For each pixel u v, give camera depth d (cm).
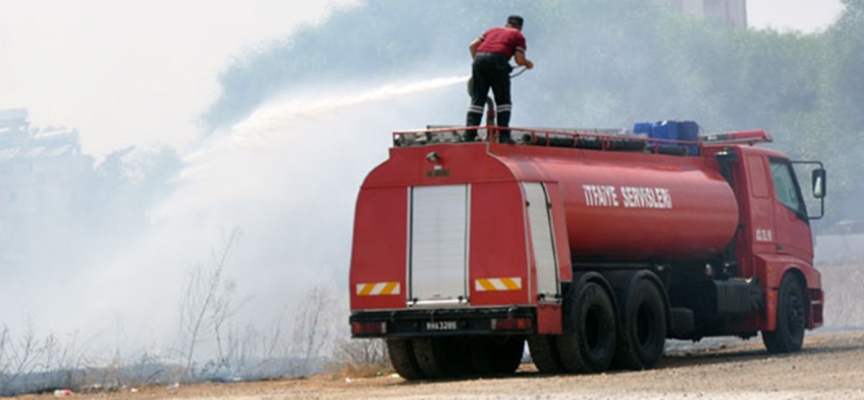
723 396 1548
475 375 2230
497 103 2192
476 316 2047
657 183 2320
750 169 2570
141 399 1933
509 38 2181
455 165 2078
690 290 2491
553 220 2083
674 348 2903
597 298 2131
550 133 2166
